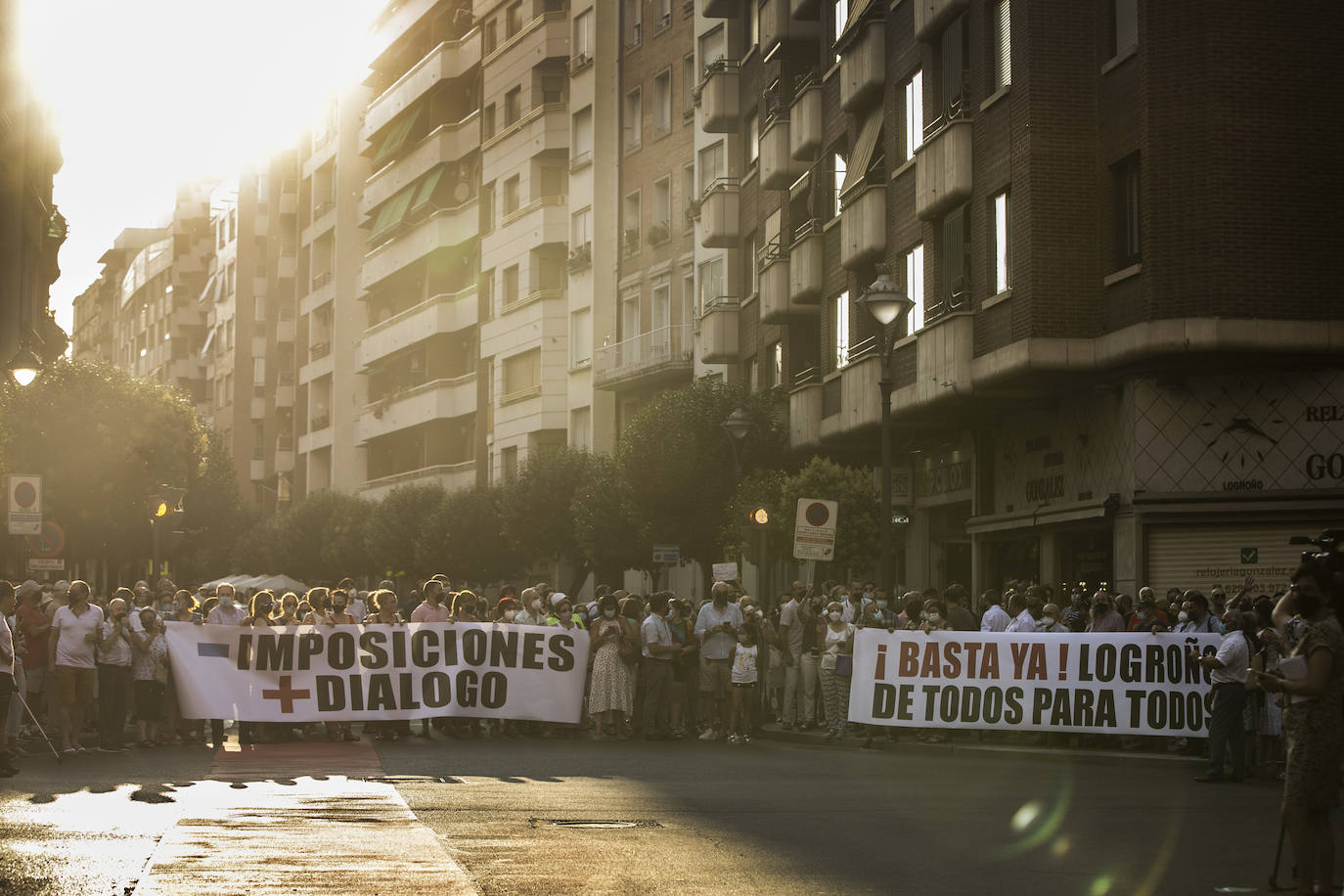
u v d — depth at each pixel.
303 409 92.75
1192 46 23.47
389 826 12.21
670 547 35.97
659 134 51.50
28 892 8.86
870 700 21.31
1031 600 21.73
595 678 23.30
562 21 60.28
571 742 22.42
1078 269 25.12
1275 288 23.25
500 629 23.39
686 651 23.22
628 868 10.26
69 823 12.11
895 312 23.42
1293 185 23.42
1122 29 24.81
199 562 82.12
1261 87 23.45
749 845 11.46
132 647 20.81
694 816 13.23
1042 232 25.11
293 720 22.19
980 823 12.91
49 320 52.09
